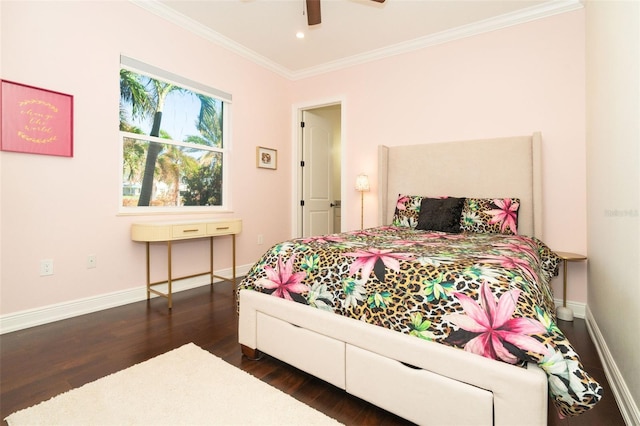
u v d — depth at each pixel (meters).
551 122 2.82
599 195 2.04
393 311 1.33
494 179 3.02
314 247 1.79
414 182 3.45
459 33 3.20
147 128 2.96
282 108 4.34
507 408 1.04
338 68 4.04
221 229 3.12
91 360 1.79
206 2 2.82
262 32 3.31
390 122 3.68
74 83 2.40
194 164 3.37
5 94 2.09
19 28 2.13
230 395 1.47
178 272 3.20
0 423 1.28
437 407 1.17
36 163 2.24
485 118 3.12
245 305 1.83
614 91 1.62
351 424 1.31
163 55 2.96
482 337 1.13
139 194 2.92
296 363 1.61
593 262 2.30
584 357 1.93
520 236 2.59
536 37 2.88
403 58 3.59
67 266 2.41
